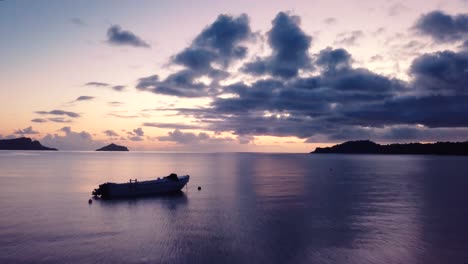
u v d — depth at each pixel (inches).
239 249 799.7
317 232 953.5
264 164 5580.7
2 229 994.1
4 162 5206.7
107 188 1612.9
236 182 2369.6
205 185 2160.4
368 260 735.1
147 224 1051.3
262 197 1622.8
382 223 1066.7
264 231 962.1
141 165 4859.7
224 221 1088.8
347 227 1013.8
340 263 715.4
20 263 716.0
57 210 1290.6
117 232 953.5
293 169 4087.1
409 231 971.3
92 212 1251.8
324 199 1560.0
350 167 4653.1
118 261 723.4
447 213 1228.5
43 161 5649.6
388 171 3737.7
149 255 758.5
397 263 719.1
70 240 876.6
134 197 1635.1
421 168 4389.8
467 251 796.6
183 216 1171.9
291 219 1119.0
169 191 1785.2
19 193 1748.3
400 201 1507.1
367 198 1595.7
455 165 5275.6
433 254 775.7
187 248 805.9
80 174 3024.1
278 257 748.0
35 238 897.5
